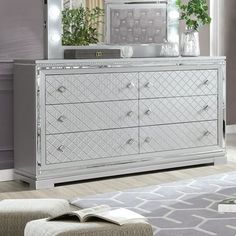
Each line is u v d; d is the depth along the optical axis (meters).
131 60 7.38
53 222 4.80
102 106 7.27
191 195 6.66
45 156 7.03
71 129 7.12
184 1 8.88
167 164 7.68
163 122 7.62
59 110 7.06
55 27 7.52
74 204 6.46
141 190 6.85
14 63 7.30
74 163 7.16
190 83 7.76
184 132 7.76
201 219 5.98
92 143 7.24
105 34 7.89
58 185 7.18
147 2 8.10
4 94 7.35
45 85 6.98
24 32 7.44
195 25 8.13
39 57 7.53
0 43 7.33
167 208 6.29
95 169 7.27
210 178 7.27
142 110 7.49
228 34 9.89
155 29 8.18
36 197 6.73
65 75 7.07
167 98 7.63
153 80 7.53
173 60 7.63
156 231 5.73
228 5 9.86
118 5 7.95
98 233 4.62
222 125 7.99
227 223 5.88
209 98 7.89
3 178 7.37
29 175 7.12
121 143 7.39
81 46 7.73
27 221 5.09
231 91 9.98
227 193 6.70
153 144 7.58
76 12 7.69
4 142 7.37
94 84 7.21
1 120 7.35
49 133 7.03
